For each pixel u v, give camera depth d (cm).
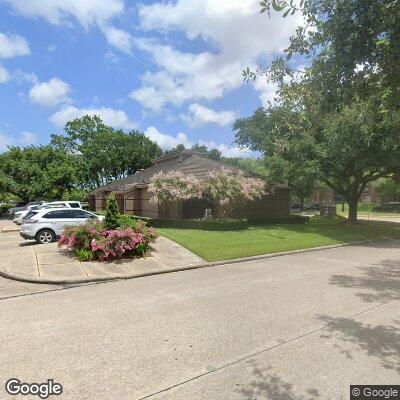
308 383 413
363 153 1928
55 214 1736
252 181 2255
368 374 434
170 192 2127
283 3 496
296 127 1205
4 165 4038
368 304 724
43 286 924
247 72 612
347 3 462
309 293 812
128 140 5519
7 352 502
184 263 1175
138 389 404
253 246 1451
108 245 1169
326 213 3919
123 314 670
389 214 4906
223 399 382
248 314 662
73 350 507
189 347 515
